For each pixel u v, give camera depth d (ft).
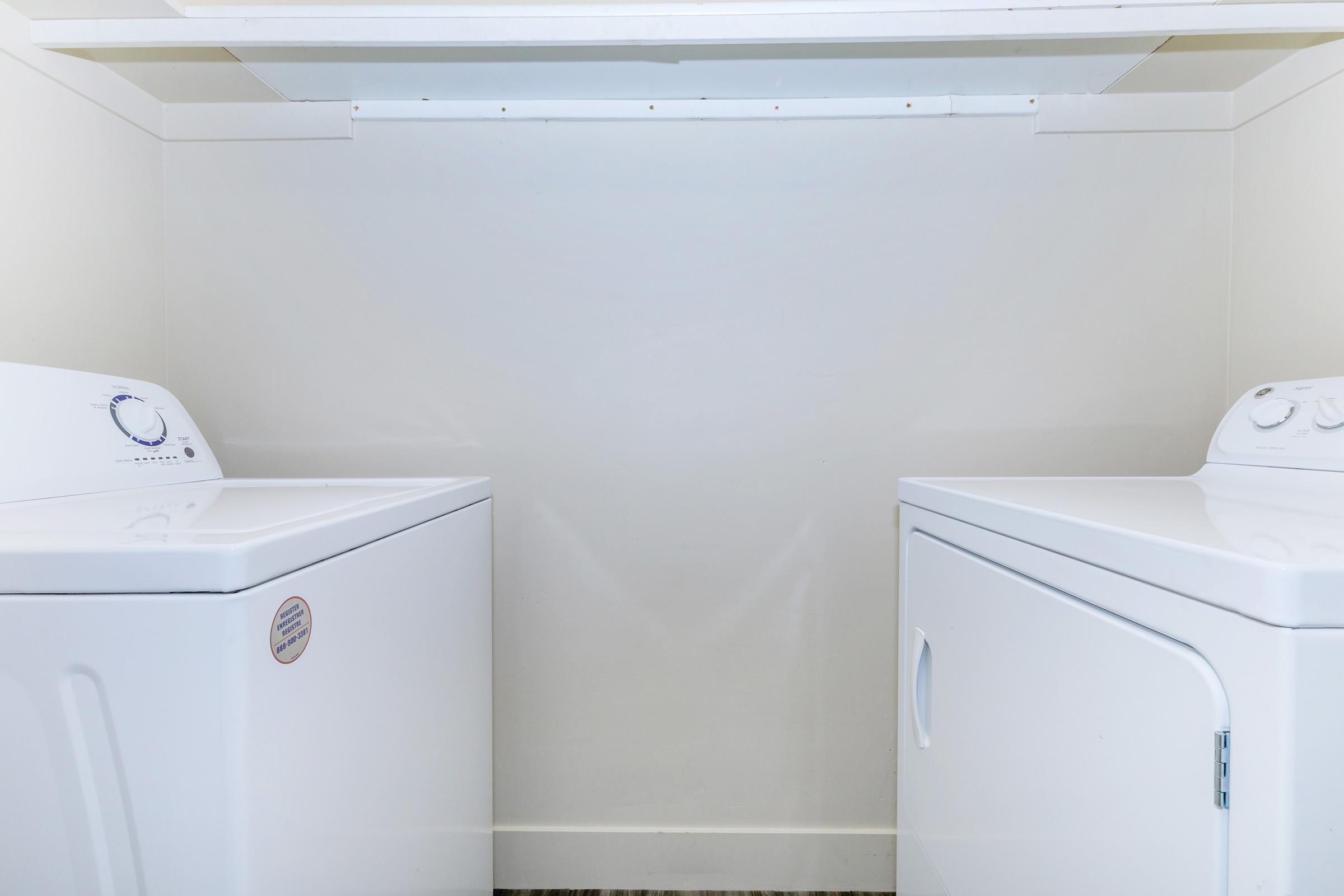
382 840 2.61
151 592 1.73
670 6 3.74
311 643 2.08
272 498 2.89
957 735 3.01
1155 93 4.51
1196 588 1.64
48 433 2.89
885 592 4.66
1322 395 3.21
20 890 1.78
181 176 4.59
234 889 1.75
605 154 4.57
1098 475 4.61
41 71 3.65
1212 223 4.55
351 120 4.56
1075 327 4.59
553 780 4.72
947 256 4.58
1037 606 2.35
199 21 3.54
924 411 4.61
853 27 3.52
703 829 4.70
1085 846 2.08
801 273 4.59
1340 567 1.41
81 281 3.94
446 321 4.62
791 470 4.64
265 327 4.63
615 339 4.62
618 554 4.67
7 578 1.74
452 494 3.42
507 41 3.57
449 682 3.40
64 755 1.76
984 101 4.50
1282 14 3.41
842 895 4.65
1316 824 1.42
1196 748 1.64
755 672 4.68
